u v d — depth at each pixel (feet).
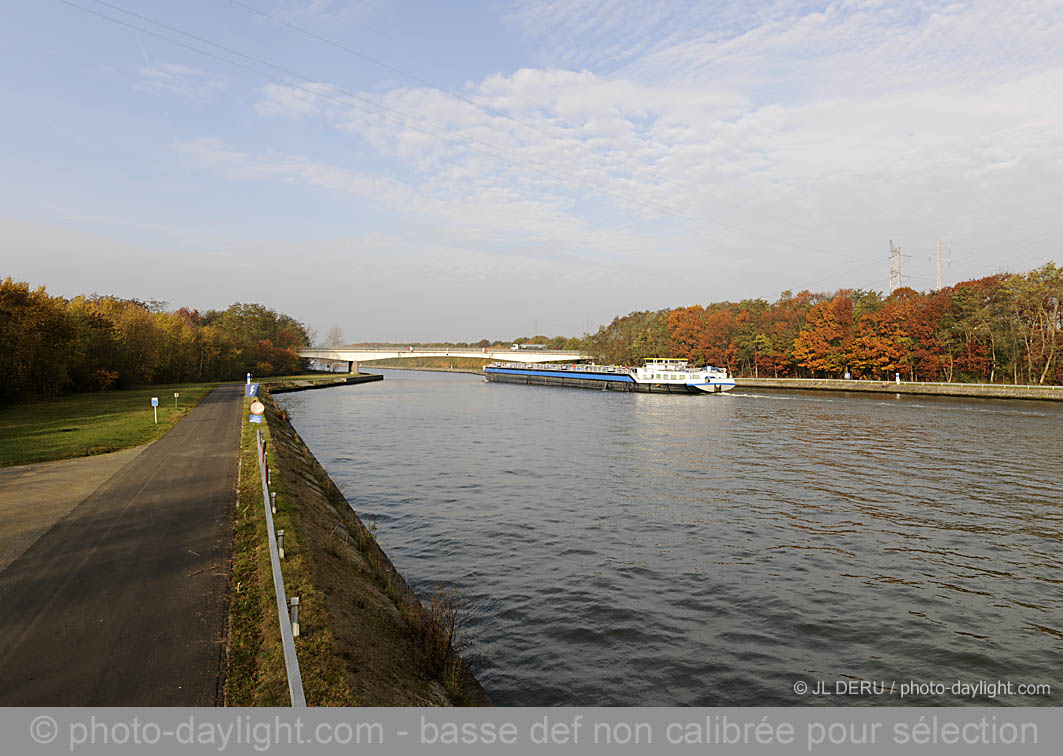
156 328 342.85
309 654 35.94
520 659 50.78
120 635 38.78
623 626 57.41
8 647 37.09
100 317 281.95
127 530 61.11
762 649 53.42
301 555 52.13
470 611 60.39
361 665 36.81
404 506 101.19
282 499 69.36
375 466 136.77
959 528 88.22
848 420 214.07
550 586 67.21
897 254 504.84
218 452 106.83
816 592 65.92
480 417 243.81
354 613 45.11
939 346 314.14
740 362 445.78
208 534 59.98
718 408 272.92
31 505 70.79
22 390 203.82
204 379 394.32
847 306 365.81
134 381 307.99
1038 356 278.46
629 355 538.06
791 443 165.78
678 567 73.36
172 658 35.94
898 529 87.97
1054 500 102.94
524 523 91.45
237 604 43.50
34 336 196.44
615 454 152.35
